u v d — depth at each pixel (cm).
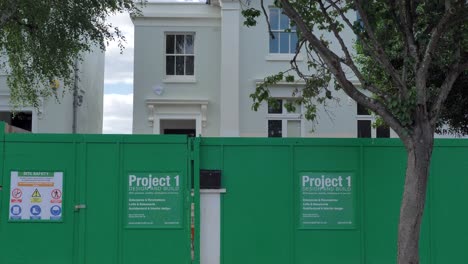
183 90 1922
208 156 869
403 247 698
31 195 849
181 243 850
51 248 843
